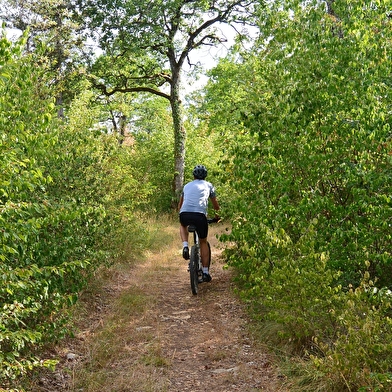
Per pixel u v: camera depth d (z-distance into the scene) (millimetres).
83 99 13266
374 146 5863
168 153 26922
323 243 5820
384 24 6344
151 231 14852
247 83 7000
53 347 5398
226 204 8266
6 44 4742
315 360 4109
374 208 5578
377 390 3803
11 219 4316
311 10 6301
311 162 6125
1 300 4391
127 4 22188
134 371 4863
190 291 8211
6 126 4535
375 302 4484
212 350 5465
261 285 5719
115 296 7816
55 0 23781
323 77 6090
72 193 6652
